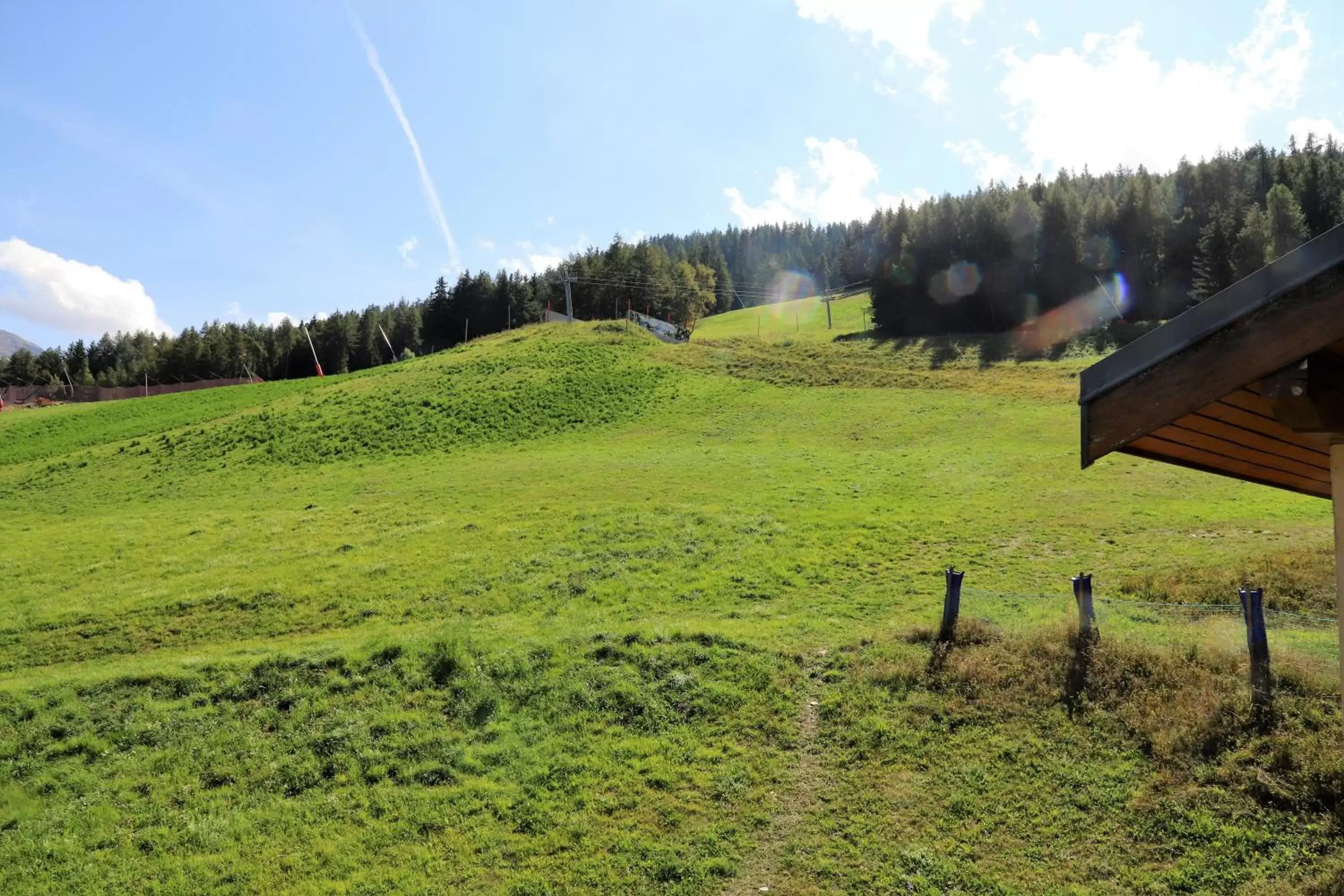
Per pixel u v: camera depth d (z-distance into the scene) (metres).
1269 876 8.57
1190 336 4.91
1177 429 6.09
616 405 50.44
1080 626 13.88
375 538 26.78
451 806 11.64
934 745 11.90
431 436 45.22
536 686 14.70
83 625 20.78
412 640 16.84
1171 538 23.20
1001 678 13.10
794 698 13.77
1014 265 85.19
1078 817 10.02
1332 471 5.70
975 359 65.94
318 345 144.50
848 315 126.62
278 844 11.22
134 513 34.69
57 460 47.53
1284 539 22.44
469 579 22.16
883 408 47.00
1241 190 89.19
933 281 88.44
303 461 42.06
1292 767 9.86
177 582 23.47
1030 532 24.33
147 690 15.88
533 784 12.02
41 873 10.90
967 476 32.09
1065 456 34.62
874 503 28.30
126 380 145.62
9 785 13.12
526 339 68.81
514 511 28.98
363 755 13.09
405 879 10.23
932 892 9.16
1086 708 11.98
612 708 13.88
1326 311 4.48
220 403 64.00
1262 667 11.41
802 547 23.52
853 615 18.06
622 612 19.20
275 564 24.61
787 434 43.00
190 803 12.35
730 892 9.56
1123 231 85.19
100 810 12.22
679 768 12.09
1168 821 9.62
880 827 10.41
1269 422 5.96
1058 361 62.66
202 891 10.34
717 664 15.01
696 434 44.09
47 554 27.78
